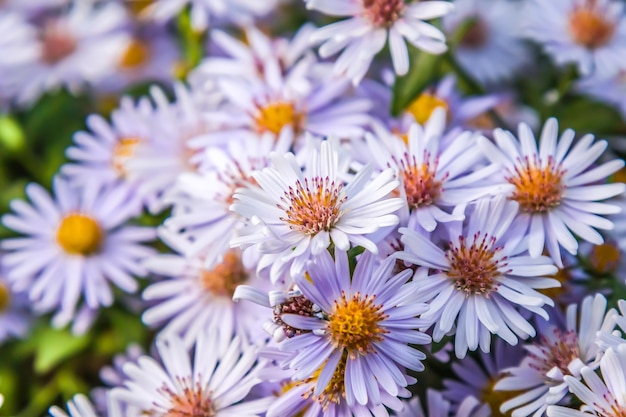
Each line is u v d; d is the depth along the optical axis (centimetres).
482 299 24
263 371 24
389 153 26
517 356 26
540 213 25
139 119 31
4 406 31
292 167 24
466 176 26
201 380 25
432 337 24
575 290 26
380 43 27
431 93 30
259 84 29
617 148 31
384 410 23
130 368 26
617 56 31
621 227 27
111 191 31
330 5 28
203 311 27
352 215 24
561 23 31
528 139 26
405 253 24
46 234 31
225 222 26
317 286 23
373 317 23
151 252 31
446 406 25
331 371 23
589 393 23
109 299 30
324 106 28
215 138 28
